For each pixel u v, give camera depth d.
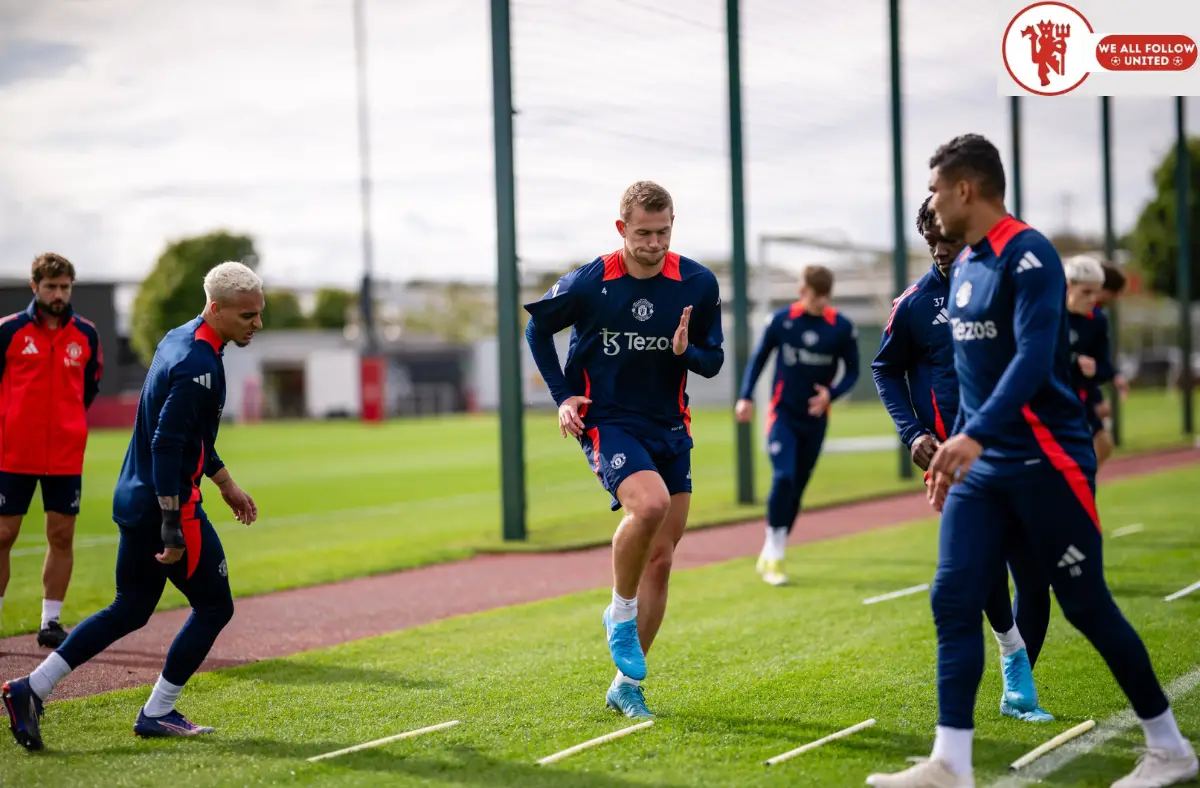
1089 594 4.45
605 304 5.64
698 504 16.77
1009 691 5.50
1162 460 22.56
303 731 5.45
